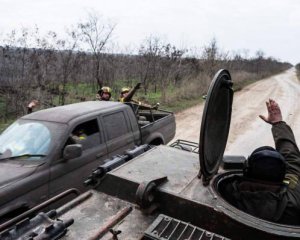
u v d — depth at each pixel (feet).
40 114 15.11
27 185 11.42
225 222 6.08
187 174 7.79
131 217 6.43
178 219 6.54
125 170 7.85
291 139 7.95
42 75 40.24
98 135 15.47
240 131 34.37
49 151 12.73
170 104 48.80
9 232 5.32
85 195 7.25
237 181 7.47
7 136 13.99
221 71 6.72
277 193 6.57
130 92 22.71
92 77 53.62
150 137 19.98
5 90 36.32
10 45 38.60
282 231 5.74
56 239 5.50
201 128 6.30
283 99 64.69
